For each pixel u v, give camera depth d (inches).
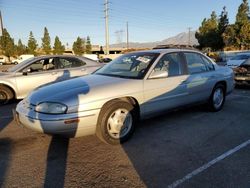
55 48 3262.8
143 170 128.6
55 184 117.0
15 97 282.2
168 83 181.8
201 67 216.1
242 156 142.9
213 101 228.4
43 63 296.0
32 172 127.4
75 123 140.1
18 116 157.2
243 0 1689.2
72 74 302.2
